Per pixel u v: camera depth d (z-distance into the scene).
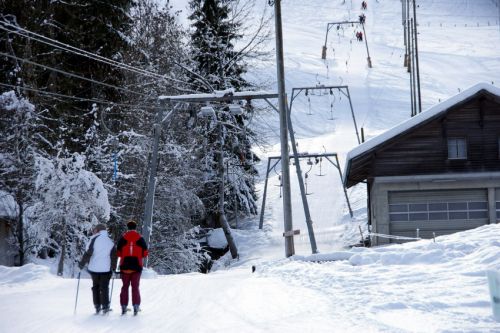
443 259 23.94
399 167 47.75
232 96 41.81
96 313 17.95
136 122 50.69
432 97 139.75
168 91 54.75
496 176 47.03
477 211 47.44
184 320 16.27
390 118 124.31
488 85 46.62
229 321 15.48
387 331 12.80
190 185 53.44
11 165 39.44
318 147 101.50
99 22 45.22
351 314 15.11
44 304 20.11
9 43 40.75
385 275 21.70
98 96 47.56
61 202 35.50
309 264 29.52
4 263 42.47
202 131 60.19
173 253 52.91
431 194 47.91
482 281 18.45
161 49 56.22
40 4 42.16
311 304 17.45
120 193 47.44
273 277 26.69
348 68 169.62
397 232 47.78
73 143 45.66
